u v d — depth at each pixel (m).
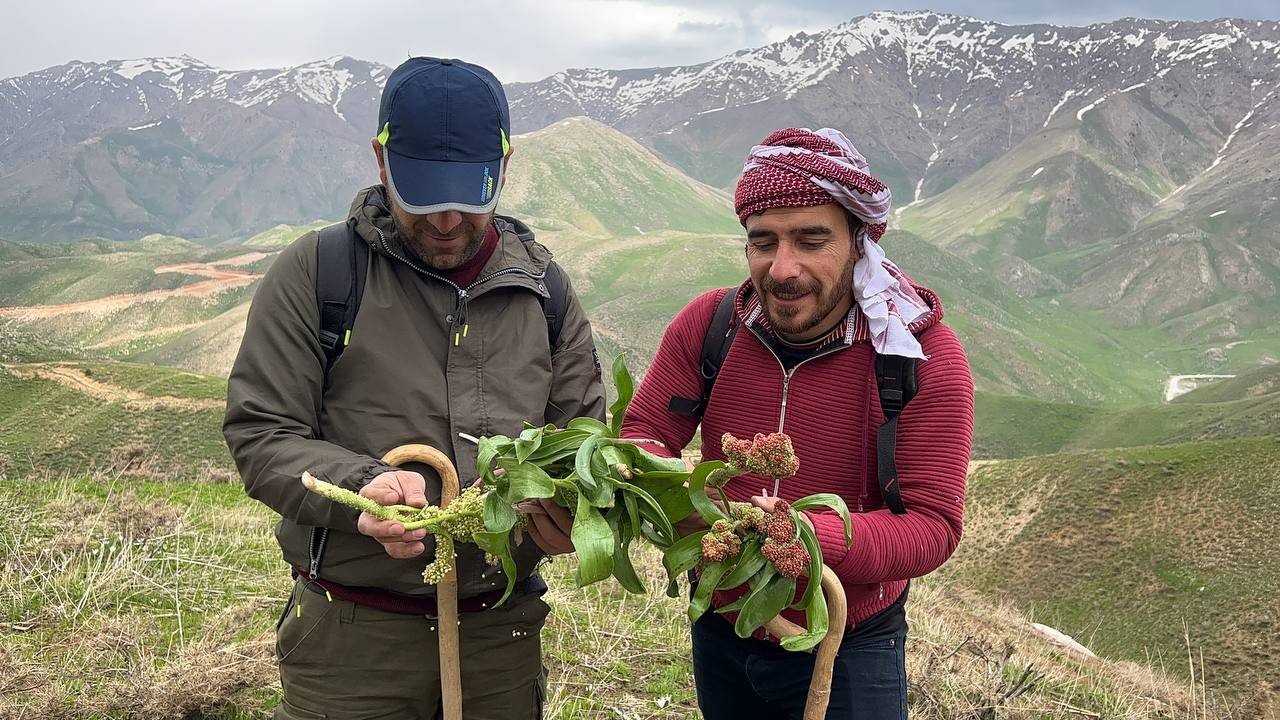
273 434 2.30
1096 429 137.75
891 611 2.59
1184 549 57.84
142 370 77.62
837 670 2.50
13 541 5.64
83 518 6.35
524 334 2.54
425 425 2.41
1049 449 133.75
